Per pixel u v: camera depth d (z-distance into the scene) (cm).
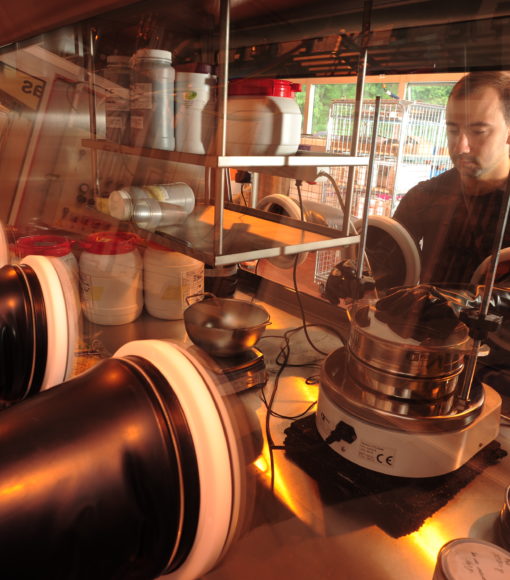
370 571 34
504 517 35
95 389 40
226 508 38
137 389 40
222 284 51
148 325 51
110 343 55
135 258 51
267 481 40
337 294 44
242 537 38
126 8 55
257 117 45
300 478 40
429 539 35
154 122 52
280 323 46
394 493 38
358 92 43
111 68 59
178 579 42
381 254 41
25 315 67
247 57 57
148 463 37
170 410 39
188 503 38
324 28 47
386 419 39
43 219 70
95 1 54
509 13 35
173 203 50
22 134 72
